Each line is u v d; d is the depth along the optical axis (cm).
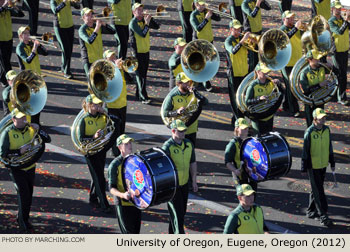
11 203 1270
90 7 2475
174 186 1018
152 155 1020
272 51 1448
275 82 1395
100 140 1194
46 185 1340
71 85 1916
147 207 1012
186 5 2069
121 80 1270
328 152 1220
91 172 1228
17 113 1132
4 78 1872
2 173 1390
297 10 2680
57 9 1900
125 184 1041
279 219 1235
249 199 941
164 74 2020
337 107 1800
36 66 1571
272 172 1130
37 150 1158
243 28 2058
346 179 1396
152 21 1809
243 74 1590
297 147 1550
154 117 1716
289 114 1738
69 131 1611
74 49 2211
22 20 2448
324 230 1203
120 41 1972
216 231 1189
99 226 1195
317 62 1455
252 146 1138
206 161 1466
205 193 1324
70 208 1256
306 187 1360
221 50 2212
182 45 1503
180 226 1102
